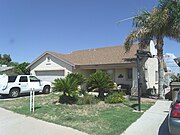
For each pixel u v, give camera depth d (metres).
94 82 14.73
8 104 14.51
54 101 14.86
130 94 19.84
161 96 16.55
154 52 17.92
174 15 15.28
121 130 7.60
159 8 15.95
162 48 16.81
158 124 8.35
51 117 10.00
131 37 17.38
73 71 22.45
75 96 14.04
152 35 16.64
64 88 13.61
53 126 8.42
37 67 25.55
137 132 7.37
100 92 15.03
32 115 10.55
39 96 18.62
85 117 9.72
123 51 22.89
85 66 22.25
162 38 16.67
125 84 21.05
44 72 25.00
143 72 20.59
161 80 16.70
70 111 11.24
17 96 19.77
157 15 15.56
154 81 24.47
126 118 9.36
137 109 11.56
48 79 24.56
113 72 22.17
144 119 9.20
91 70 24.31
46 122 9.12
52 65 24.22
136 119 9.20
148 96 18.77
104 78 14.71
